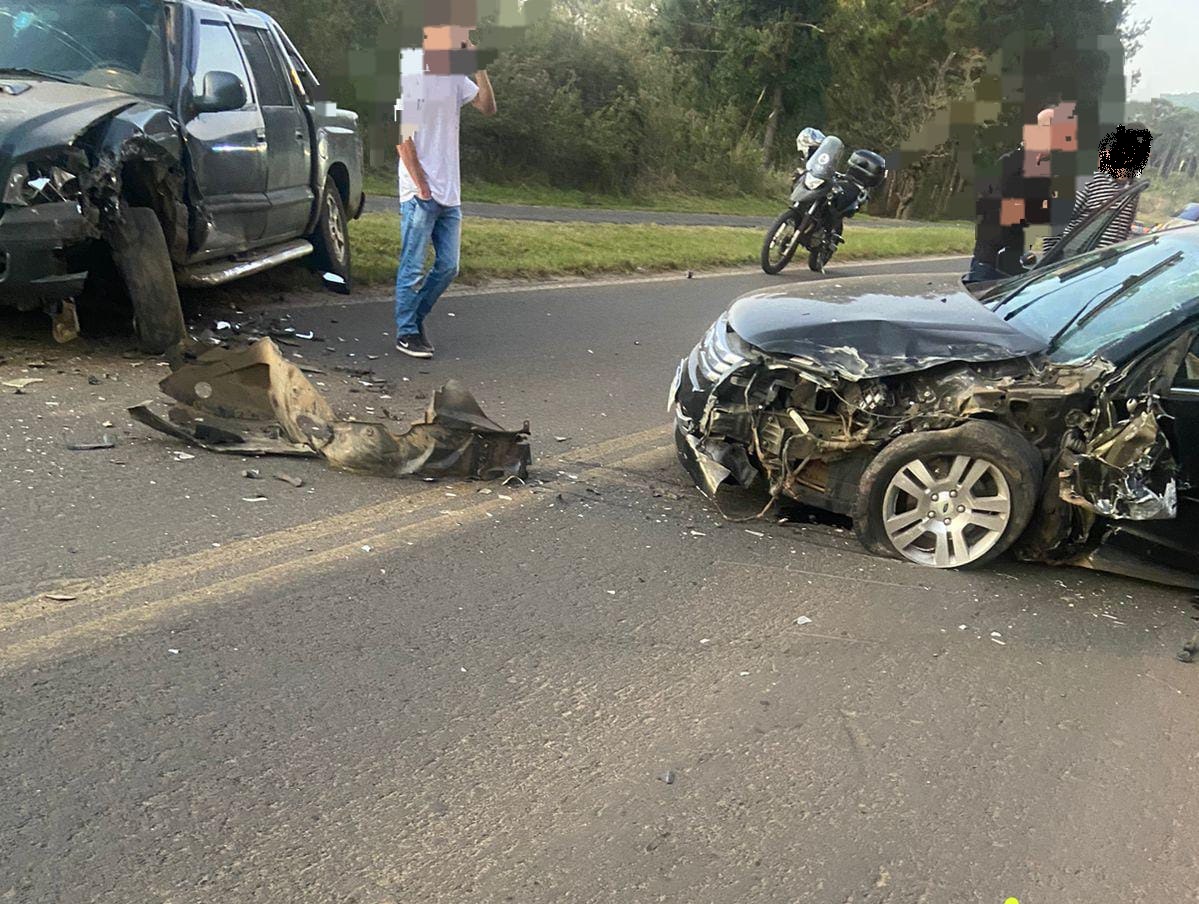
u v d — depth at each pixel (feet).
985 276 33.04
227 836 9.27
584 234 50.31
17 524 14.52
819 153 48.19
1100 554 16.58
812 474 17.28
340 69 59.16
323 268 31.83
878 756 11.47
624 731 11.48
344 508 16.51
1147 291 17.60
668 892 9.14
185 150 22.85
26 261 19.76
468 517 16.75
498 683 12.13
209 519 15.46
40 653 11.60
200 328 25.71
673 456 20.98
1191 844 10.50
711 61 127.85
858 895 9.33
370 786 10.13
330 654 12.31
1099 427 15.78
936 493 16.46
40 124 19.92
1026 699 13.01
